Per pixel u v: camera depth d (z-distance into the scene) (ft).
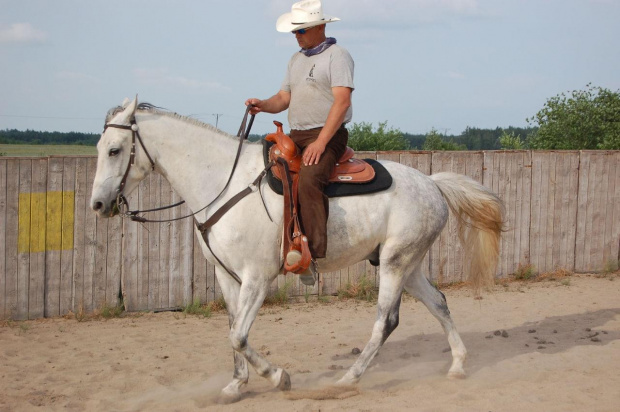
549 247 35.70
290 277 31.01
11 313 26.32
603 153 36.09
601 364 20.10
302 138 17.34
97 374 19.70
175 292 28.89
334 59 16.89
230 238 16.22
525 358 20.94
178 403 16.94
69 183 26.89
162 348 22.81
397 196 17.90
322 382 18.63
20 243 26.27
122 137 15.98
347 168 17.44
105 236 27.61
